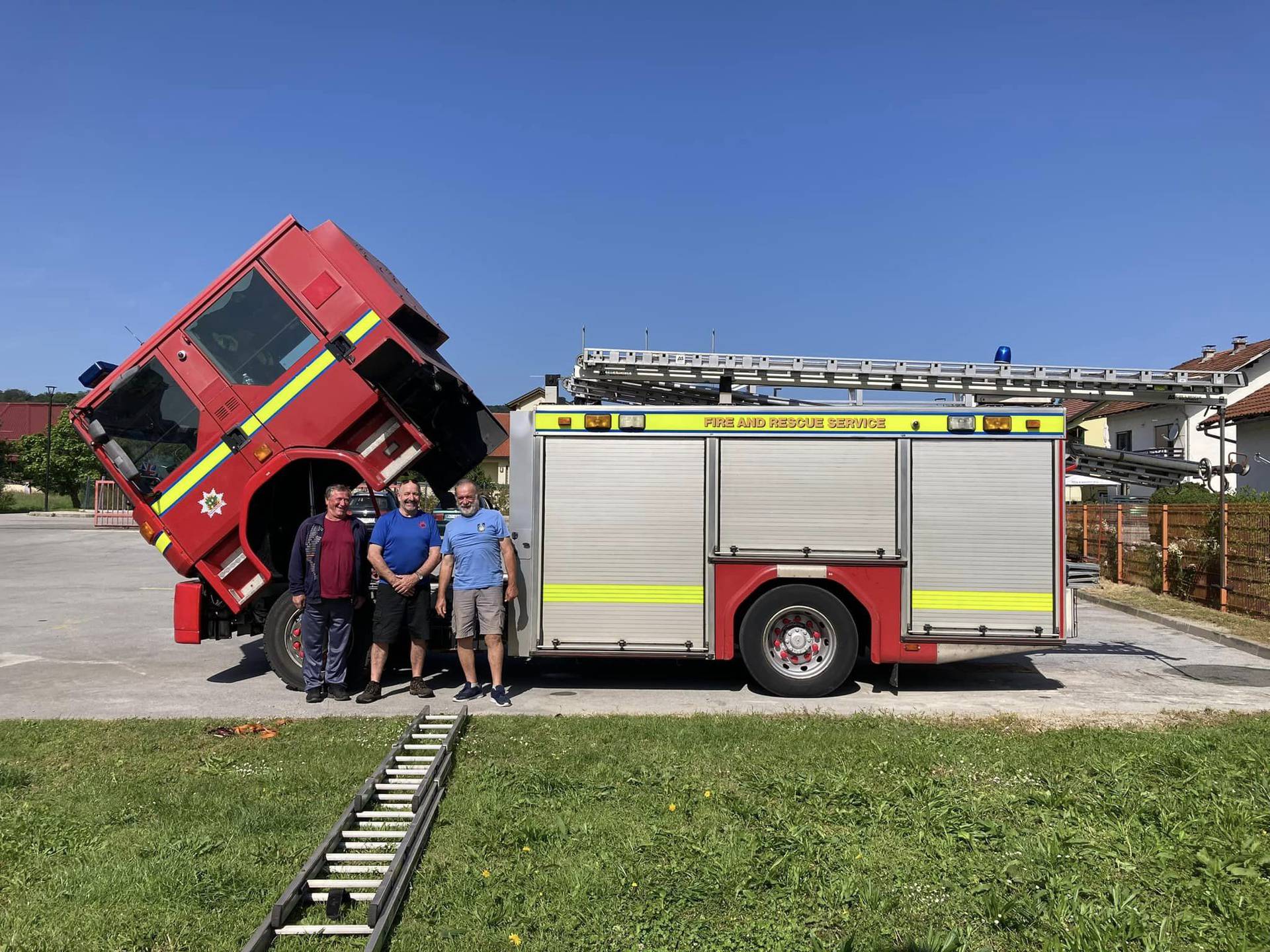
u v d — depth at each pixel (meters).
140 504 8.30
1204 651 10.41
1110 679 8.84
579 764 5.88
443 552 8.01
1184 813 4.89
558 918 3.84
